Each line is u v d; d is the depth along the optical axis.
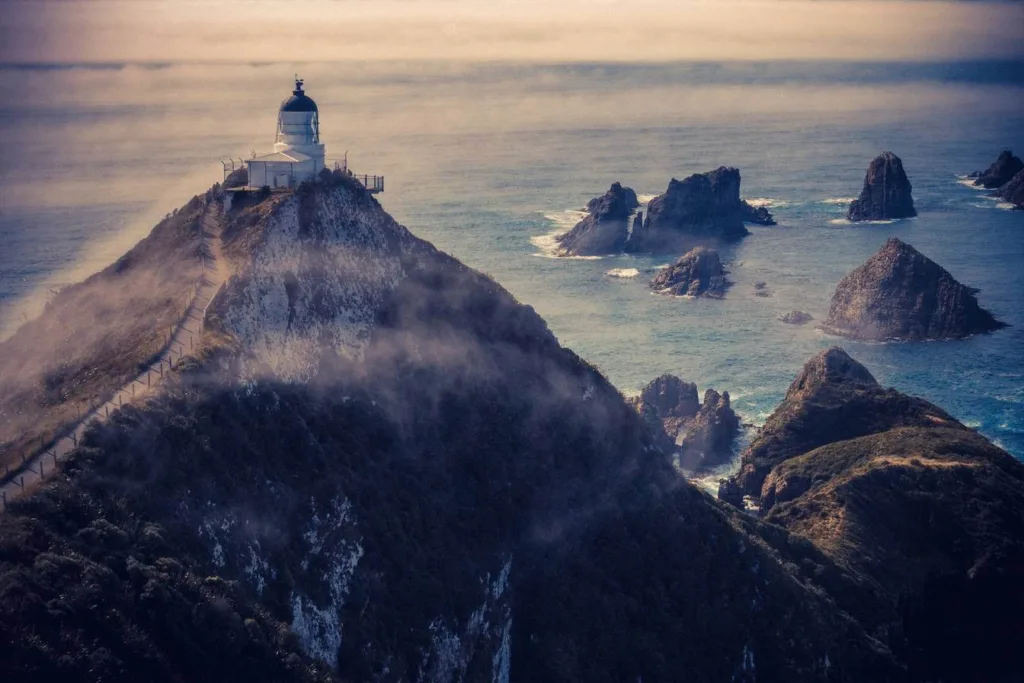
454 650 113.69
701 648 132.25
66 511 88.12
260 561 98.69
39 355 122.88
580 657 125.44
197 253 128.25
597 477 138.38
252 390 110.44
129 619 83.19
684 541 138.50
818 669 136.00
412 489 119.88
